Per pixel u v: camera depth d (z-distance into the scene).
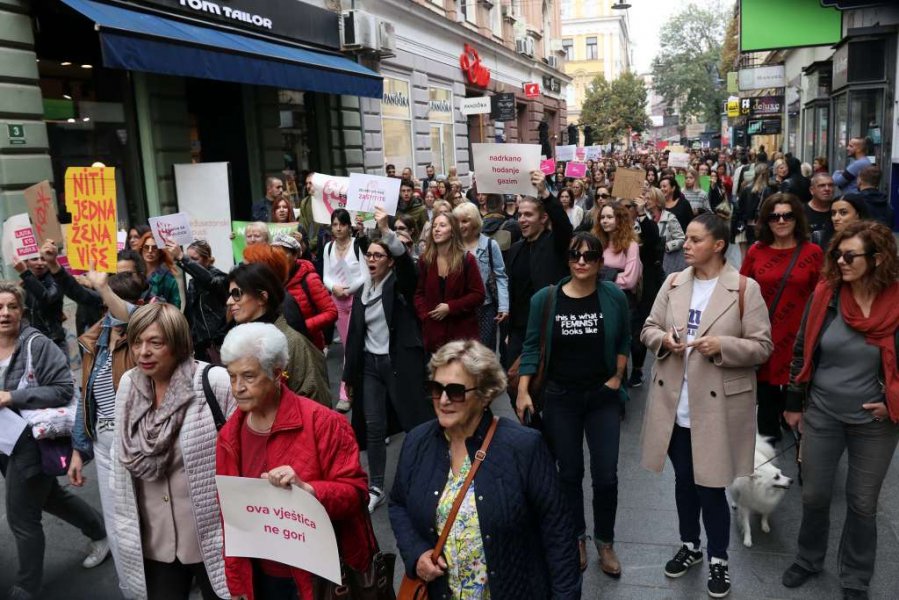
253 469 2.86
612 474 3.96
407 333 5.02
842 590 3.71
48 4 8.30
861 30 14.84
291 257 5.34
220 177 8.24
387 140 17.27
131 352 3.47
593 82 51.09
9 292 3.99
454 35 21.30
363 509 2.88
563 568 2.50
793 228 4.98
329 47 14.02
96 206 3.96
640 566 4.12
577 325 3.89
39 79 8.74
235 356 2.72
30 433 3.86
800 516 4.61
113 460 3.15
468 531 2.46
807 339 3.68
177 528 3.14
